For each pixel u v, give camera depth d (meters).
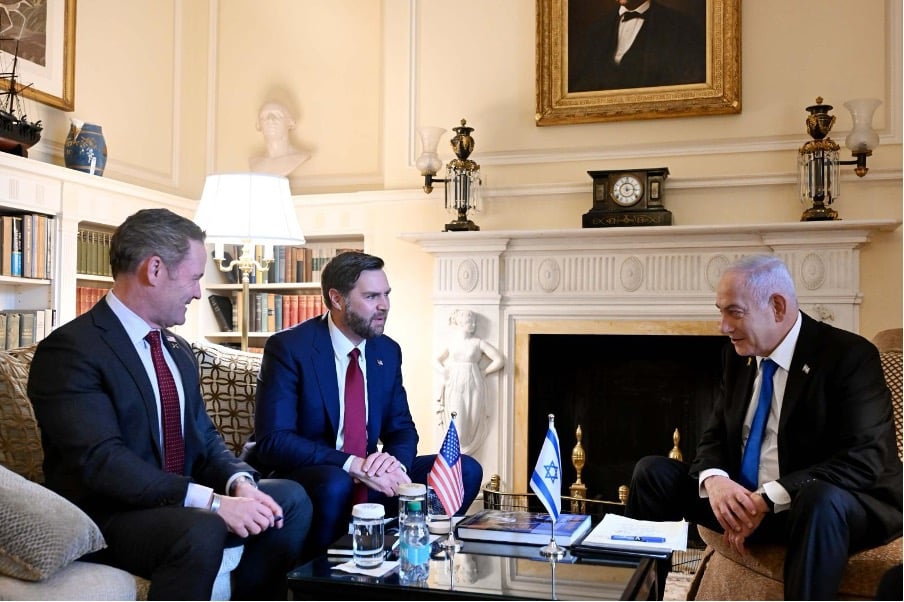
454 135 4.29
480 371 4.07
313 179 4.86
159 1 4.78
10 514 1.62
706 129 3.96
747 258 2.23
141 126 4.63
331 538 2.23
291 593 1.69
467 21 4.30
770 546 2.10
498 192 4.15
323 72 4.88
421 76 4.35
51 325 3.76
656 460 2.32
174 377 2.10
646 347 4.19
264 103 4.96
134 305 2.00
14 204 3.53
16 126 3.59
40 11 3.96
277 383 2.47
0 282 3.63
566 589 1.60
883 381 2.09
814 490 1.88
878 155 3.69
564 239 3.94
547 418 4.27
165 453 2.03
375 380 2.61
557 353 4.28
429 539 1.75
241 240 3.38
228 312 4.75
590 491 4.24
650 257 3.87
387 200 4.33
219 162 5.02
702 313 3.79
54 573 1.66
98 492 1.83
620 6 4.06
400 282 4.30
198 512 1.81
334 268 2.52
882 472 2.01
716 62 3.91
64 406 1.85
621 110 4.02
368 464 2.32
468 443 4.03
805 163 3.61
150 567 1.78
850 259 3.60
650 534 1.96
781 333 2.18
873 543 1.99
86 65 4.27
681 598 2.90
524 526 1.99
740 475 2.25
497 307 4.05
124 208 4.20
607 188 3.88
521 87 4.22
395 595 1.62
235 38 5.04
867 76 3.74
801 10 3.84
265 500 1.94
